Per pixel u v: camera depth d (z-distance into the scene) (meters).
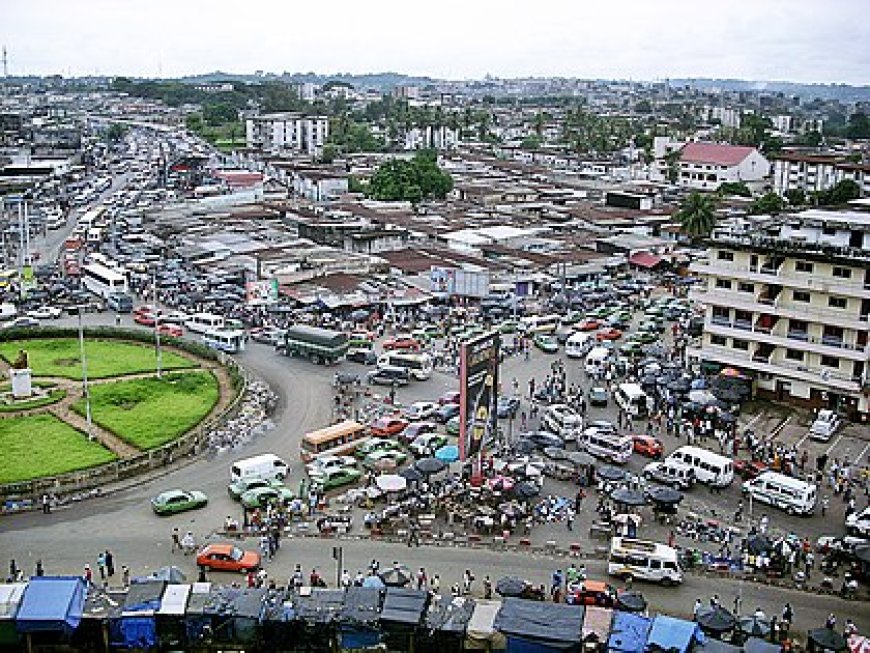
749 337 106.25
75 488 79.12
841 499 81.19
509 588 61.81
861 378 100.50
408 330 132.12
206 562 66.06
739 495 81.62
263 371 115.25
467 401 77.56
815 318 101.56
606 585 62.53
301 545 70.31
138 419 95.69
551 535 72.81
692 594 64.50
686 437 94.94
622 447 87.75
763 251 103.88
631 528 72.12
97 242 188.00
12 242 197.25
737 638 56.94
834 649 55.12
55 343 125.06
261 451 89.56
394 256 170.12
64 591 56.47
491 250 172.38
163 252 176.75
